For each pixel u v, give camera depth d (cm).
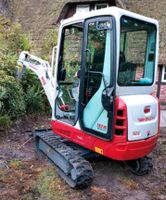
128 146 461
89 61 486
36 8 1639
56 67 555
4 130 716
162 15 1352
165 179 545
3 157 586
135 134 464
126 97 469
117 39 440
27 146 651
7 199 441
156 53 508
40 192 467
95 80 482
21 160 577
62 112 555
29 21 1598
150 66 503
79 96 498
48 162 571
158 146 712
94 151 508
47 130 655
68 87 554
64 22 530
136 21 475
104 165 574
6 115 745
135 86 481
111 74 452
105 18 452
